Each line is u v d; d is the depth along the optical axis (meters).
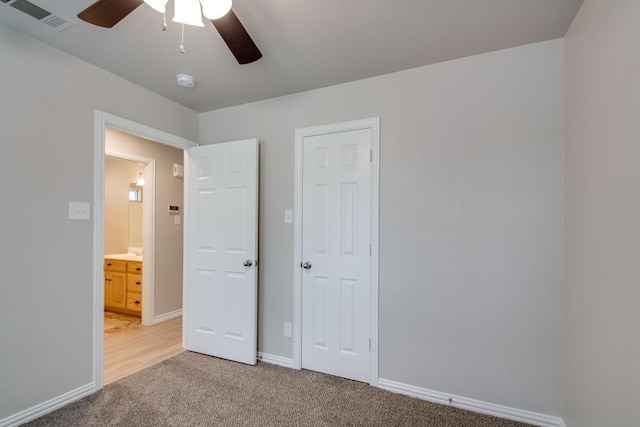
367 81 2.33
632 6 1.08
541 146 1.85
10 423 1.73
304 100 2.55
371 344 2.26
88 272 2.11
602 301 1.31
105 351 2.88
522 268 1.88
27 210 1.82
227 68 2.19
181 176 4.07
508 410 1.89
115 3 1.25
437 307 2.08
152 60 2.09
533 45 1.88
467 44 1.89
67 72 2.01
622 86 1.15
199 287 2.84
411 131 2.18
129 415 1.88
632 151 1.09
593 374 1.39
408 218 2.18
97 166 2.16
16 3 1.54
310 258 2.50
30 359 1.82
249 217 2.62
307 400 2.06
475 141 2.01
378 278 2.25
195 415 1.89
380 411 1.95
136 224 4.71
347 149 2.39
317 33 1.77
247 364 2.59
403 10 1.58
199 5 1.34
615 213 1.21
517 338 1.89
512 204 1.91
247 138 2.79
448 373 2.04
